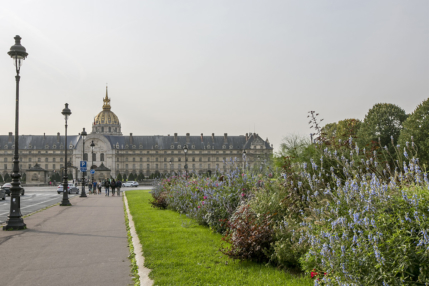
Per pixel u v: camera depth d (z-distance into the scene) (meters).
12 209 16.42
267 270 8.73
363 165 11.34
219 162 180.00
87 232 15.38
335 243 6.94
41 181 93.50
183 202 20.97
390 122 65.19
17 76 17.00
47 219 20.23
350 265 6.32
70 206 29.61
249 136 185.38
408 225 6.29
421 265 5.76
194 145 181.38
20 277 8.73
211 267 9.14
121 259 10.50
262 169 17.11
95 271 9.24
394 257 5.96
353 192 8.16
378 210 7.01
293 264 8.67
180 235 13.41
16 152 16.73
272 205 10.89
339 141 12.88
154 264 9.45
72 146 177.25
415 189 7.20
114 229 16.25
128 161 177.62
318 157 12.76
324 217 8.49
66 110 32.25
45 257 10.76
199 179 22.66
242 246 9.35
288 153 14.80
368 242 6.57
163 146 180.88
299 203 10.46
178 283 7.90
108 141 173.12
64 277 8.73
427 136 49.34
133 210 23.91
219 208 14.23
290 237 9.12
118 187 48.66
